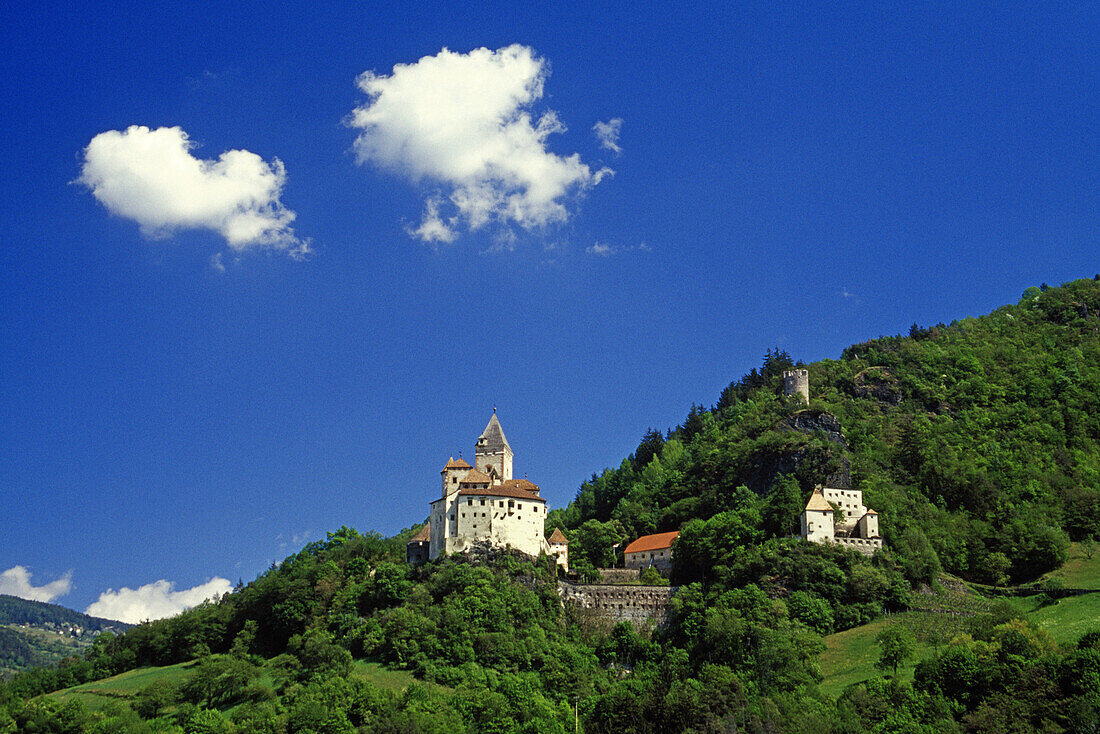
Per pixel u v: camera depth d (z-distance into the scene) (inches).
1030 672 6136.8
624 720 6830.7
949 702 6274.6
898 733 5984.3
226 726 7239.2
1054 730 5610.2
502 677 7608.3
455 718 6865.2
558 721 7003.0
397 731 6555.1
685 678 7677.2
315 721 6879.9
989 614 7805.1
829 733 6107.3
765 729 6250.0
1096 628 7219.5
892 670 7130.9
